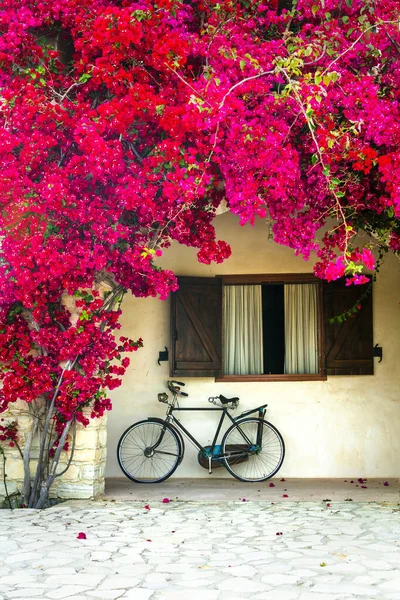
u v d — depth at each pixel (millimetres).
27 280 5809
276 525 5617
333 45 5875
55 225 6039
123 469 8031
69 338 6336
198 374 8289
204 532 5371
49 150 6266
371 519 5824
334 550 4785
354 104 5680
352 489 7488
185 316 8328
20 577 4168
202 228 6434
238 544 4984
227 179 5746
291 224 6145
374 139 5617
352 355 8312
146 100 5656
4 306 6480
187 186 5617
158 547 4895
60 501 6758
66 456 6770
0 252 6352
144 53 5844
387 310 8398
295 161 5625
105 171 5734
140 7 5738
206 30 6113
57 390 6398
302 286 8562
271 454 8281
